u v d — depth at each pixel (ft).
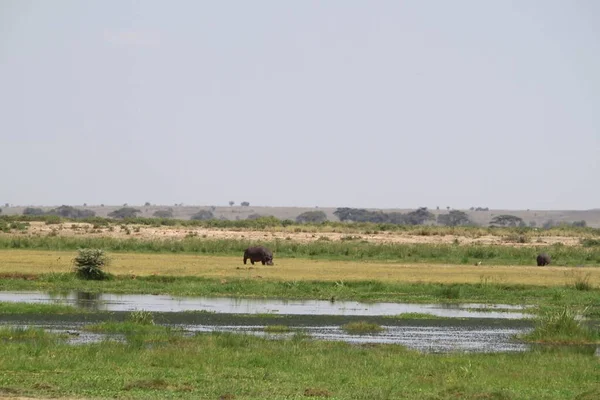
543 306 188.96
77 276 221.46
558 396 93.50
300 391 91.40
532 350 130.00
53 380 93.25
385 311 179.83
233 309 176.55
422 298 202.69
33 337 127.75
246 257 272.72
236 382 95.55
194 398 86.38
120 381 93.71
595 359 119.03
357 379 99.50
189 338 129.90
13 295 191.83
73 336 133.69
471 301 200.85
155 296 196.75
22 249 316.81
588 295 210.38
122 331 140.56
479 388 95.50
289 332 147.33
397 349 125.29
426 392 93.61
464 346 136.56
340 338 141.69
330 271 254.47
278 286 210.38
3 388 88.38
